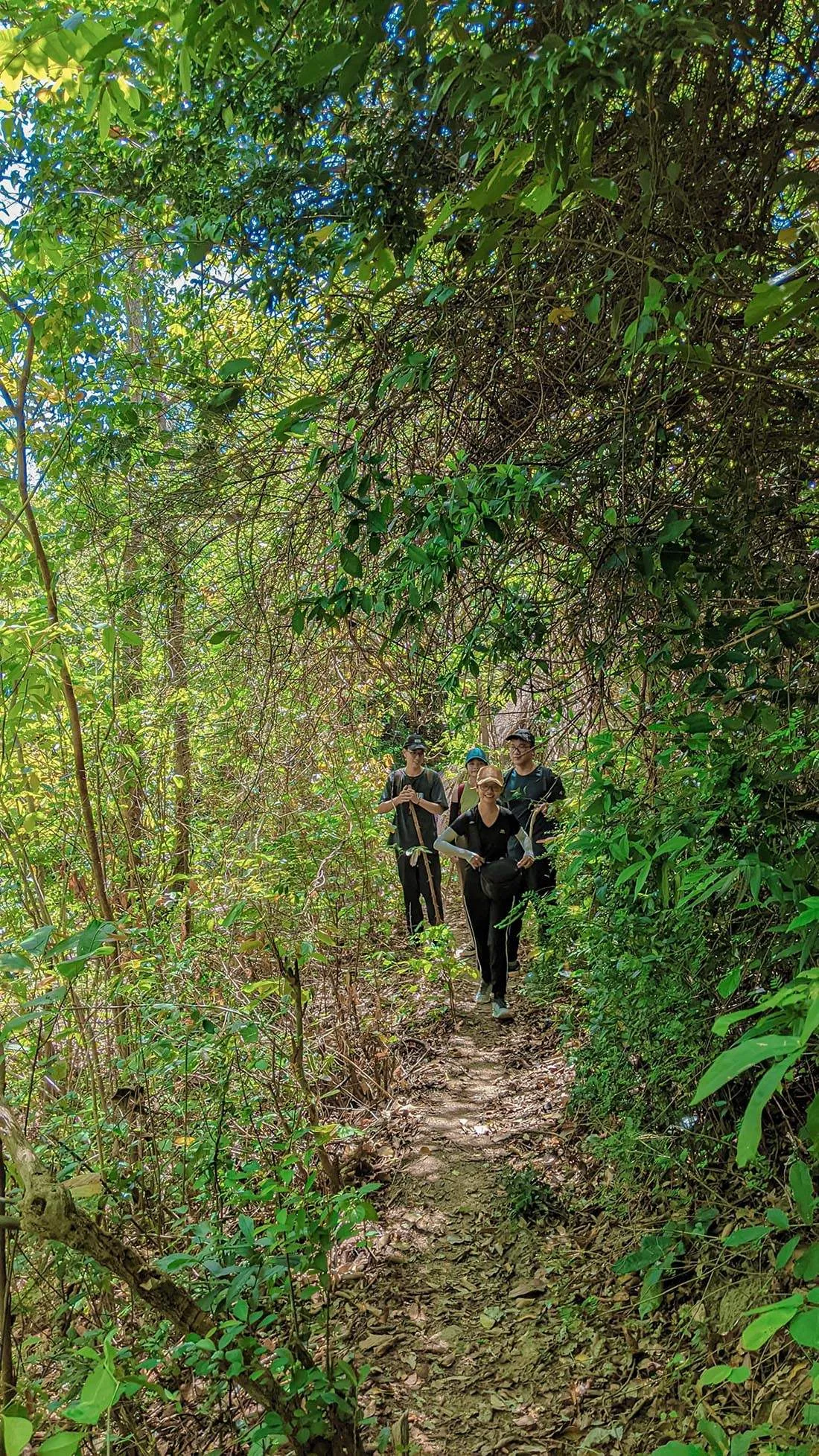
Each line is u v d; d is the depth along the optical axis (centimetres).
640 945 323
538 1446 256
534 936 641
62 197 307
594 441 265
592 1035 379
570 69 134
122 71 213
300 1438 213
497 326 269
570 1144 407
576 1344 292
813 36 207
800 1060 260
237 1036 351
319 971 556
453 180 217
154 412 357
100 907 385
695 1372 254
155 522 342
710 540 227
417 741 688
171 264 312
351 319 275
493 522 224
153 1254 302
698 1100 80
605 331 256
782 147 213
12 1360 252
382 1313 331
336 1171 391
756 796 202
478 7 177
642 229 202
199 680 448
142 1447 245
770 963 255
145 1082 339
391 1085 505
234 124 246
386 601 243
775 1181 276
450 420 290
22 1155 167
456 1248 360
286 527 320
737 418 243
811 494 257
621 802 242
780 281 145
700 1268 279
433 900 703
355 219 220
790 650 230
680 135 206
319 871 480
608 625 276
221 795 507
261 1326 234
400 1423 271
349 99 194
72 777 424
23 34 198
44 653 335
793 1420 212
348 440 273
